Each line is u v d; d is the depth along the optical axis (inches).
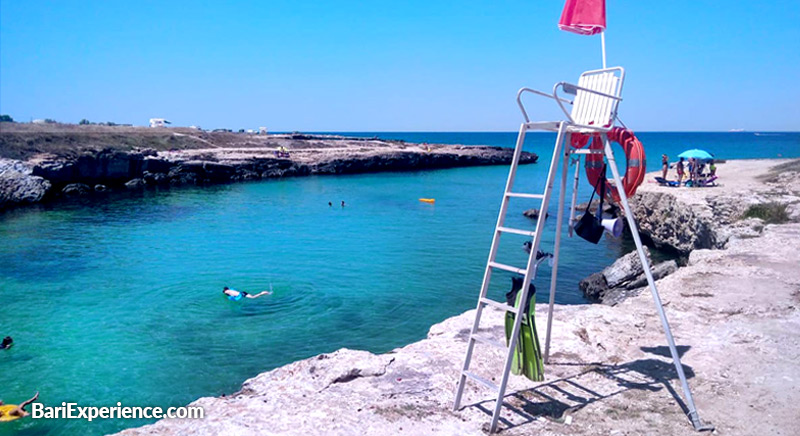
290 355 506.0
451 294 711.7
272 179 2421.3
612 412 209.2
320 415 204.1
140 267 848.9
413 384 234.5
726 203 781.3
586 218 243.6
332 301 674.8
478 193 1935.3
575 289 756.6
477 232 1169.4
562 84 211.5
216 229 1202.6
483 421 203.5
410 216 1402.6
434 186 2180.1
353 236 1123.9
